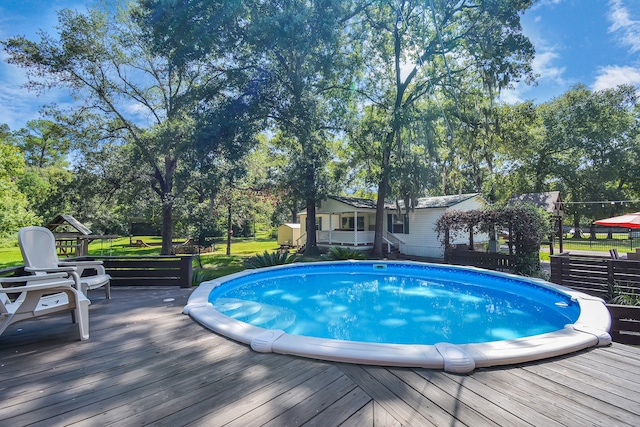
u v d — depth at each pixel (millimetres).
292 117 13008
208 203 18047
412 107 14289
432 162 13156
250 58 12922
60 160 34875
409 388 2160
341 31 13156
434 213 15391
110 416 1822
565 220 27984
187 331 3350
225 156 12688
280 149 18234
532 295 6414
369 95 16188
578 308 4461
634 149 24891
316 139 13523
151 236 34562
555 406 1940
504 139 14180
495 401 1997
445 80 14172
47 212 17312
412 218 16375
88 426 1729
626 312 3557
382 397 2043
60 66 13953
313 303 6359
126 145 17031
